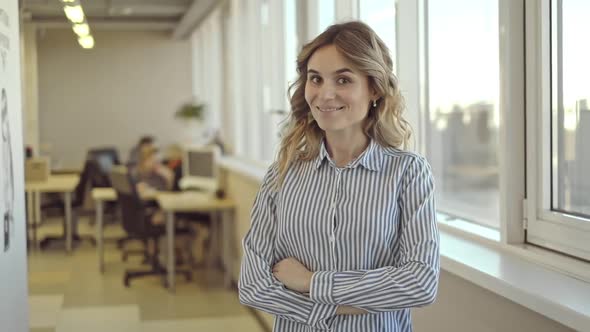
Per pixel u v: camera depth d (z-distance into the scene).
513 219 2.49
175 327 5.57
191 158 7.92
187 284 7.12
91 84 14.20
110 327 5.56
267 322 5.48
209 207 6.85
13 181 3.27
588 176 2.16
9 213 3.13
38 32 13.84
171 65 14.50
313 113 1.71
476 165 24.28
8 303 3.08
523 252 2.37
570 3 2.24
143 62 14.39
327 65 1.68
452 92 4.62
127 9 11.48
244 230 6.49
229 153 9.51
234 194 7.11
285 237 1.75
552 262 2.19
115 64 14.28
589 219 2.16
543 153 2.37
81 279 7.33
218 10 10.33
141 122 14.43
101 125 14.27
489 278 2.10
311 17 4.88
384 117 1.72
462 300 2.40
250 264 1.78
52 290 6.84
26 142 12.24
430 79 3.70
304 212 1.71
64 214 9.29
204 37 12.58
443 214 3.26
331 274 1.65
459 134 24.20
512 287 1.95
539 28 2.36
